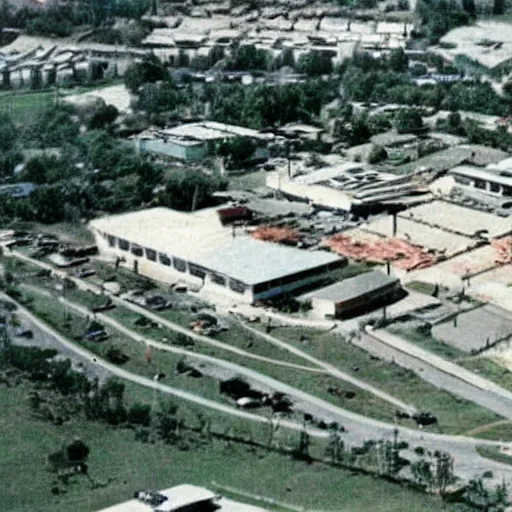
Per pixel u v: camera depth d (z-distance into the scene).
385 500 147.88
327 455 161.88
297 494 148.88
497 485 155.38
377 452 162.75
